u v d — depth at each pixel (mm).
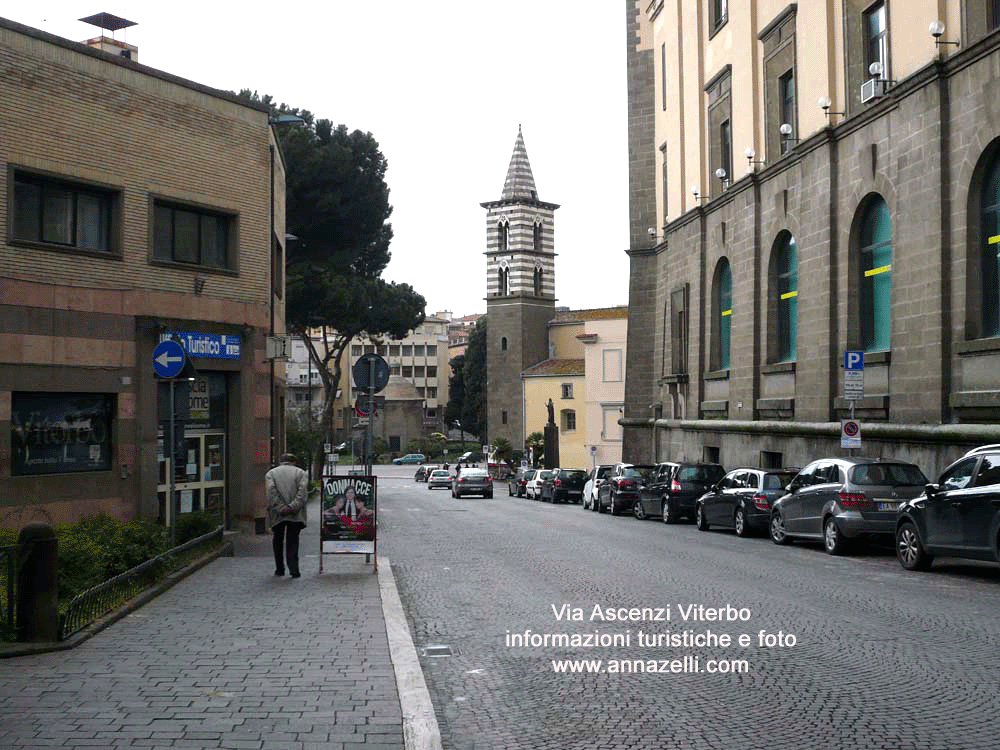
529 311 100188
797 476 21641
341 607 12297
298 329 55375
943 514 15797
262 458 23828
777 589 14148
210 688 8219
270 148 25484
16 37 18109
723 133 38906
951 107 23250
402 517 33812
